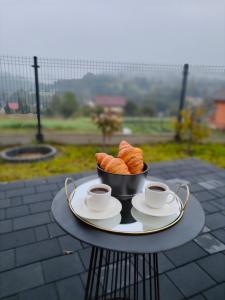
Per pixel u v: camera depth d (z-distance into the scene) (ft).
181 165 11.78
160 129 17.24
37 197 7.98
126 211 3.18
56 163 11.85
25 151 13.34
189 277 4.89
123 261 5.17
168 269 5.08
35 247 5.63
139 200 3.27
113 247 2.56
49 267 5.05
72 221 2.98
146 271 4.99
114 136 16.01
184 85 15.49
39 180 9.41
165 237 2.76
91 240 2.64
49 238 5.96
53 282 4.69
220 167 11.64
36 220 6.67
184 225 3.02
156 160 12.69
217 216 7.14
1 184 8.98
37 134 14.49
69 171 10.78
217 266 5.21
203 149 15.35
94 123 15.33
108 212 2.99
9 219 6.70
